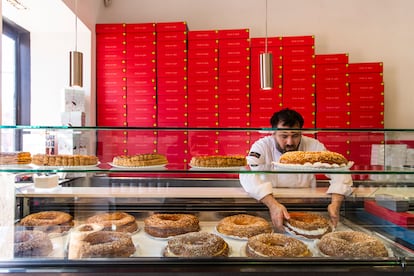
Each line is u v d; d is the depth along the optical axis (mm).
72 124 2082
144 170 1021
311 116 2156
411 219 1000
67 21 2170
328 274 812
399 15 2527
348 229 1093
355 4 2549
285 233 1063
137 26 2225
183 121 2197
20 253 870
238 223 1122
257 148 1190
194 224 1092
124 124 2221
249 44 2178
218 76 2188
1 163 1003
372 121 2152
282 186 1284
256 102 2172
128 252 898
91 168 1016
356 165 1099
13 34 2312
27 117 2383
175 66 2207
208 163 1075
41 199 1165
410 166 1059
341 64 2162
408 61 2514
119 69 2234
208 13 2592
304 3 2561
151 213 1201
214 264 852
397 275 813
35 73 2381
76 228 1029
